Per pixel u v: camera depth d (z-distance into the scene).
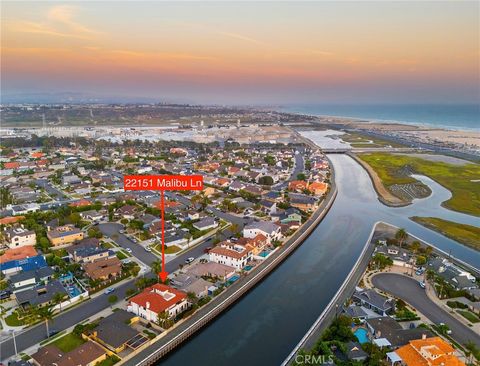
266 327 117.94
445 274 145.12
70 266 144.38
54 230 179.25
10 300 125.88
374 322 110.88
